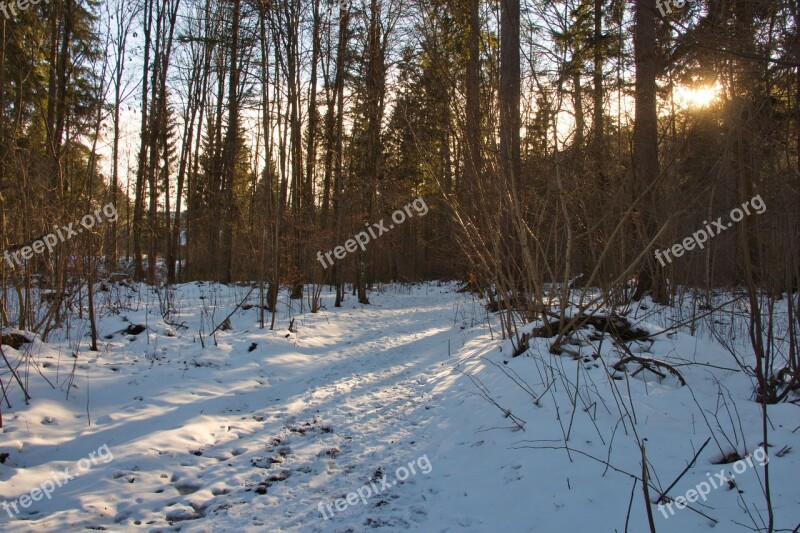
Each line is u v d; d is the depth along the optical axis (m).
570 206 6.13
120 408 5.12
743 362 5.34
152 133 16.05
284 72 11.42
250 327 9.59
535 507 3.05
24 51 6.99
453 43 7.53
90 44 8.87
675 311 9.03
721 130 3.88
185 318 10.12
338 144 13.55
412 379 6.65
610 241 5.28
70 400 5.05
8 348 5.62
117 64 7.41
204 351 7.34
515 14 6.82
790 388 4.02
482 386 5.46
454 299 17.77
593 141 6.25
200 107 20.75
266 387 6.41
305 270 13.34
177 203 18.72
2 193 6.07
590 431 3.85
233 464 4.05
